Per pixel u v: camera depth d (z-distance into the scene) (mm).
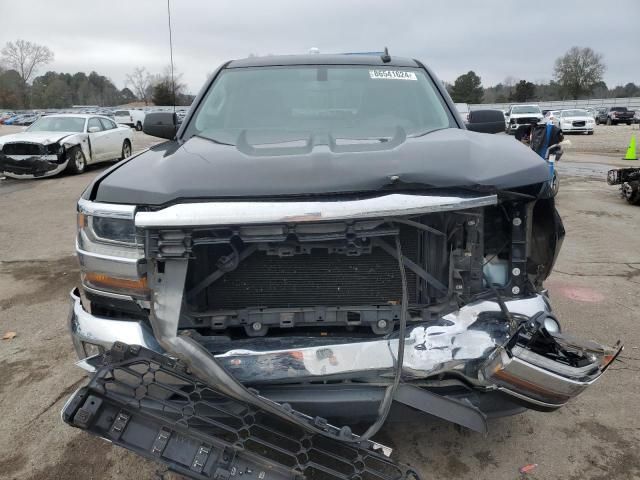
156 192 2141
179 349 2057
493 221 2496
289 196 2082
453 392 2266
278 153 2445
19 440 2865
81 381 3438
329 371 2117
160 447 2027
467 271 2344
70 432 2932
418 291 2352
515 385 2146
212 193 2098
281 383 2133
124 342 2203
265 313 2301
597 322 4258
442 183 2164
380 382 2152
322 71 3771
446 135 2902
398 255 2160
